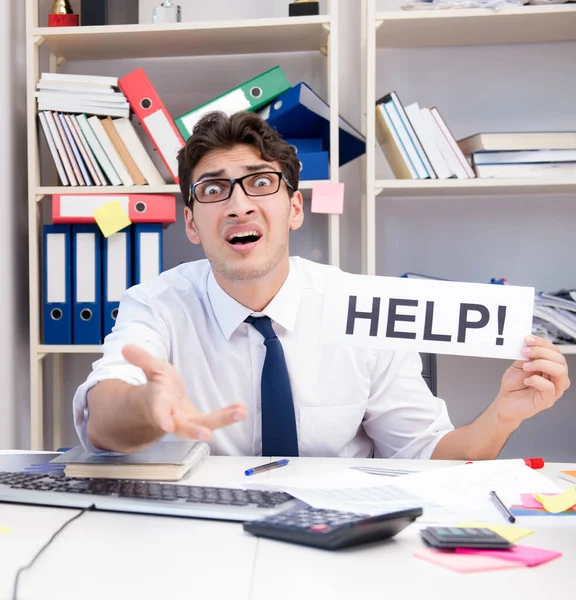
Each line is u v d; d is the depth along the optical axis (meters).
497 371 2.25
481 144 1.89
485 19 1.96
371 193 1.93
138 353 0.76
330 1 1.94
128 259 1.98
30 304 1.99
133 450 0.92
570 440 2.23
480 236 2.26
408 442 1.29
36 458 1.04
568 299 1.99
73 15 2.10
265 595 0.50
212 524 0.69
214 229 1.18
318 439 1.29
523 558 0.58
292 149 1.25
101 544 0.63
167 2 2.06
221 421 0.71
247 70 2.28
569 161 1.91
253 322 1.27
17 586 0.52
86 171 1.99
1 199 2.00
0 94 2.01
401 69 2.24
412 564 0.58
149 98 1.96
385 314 1.00
